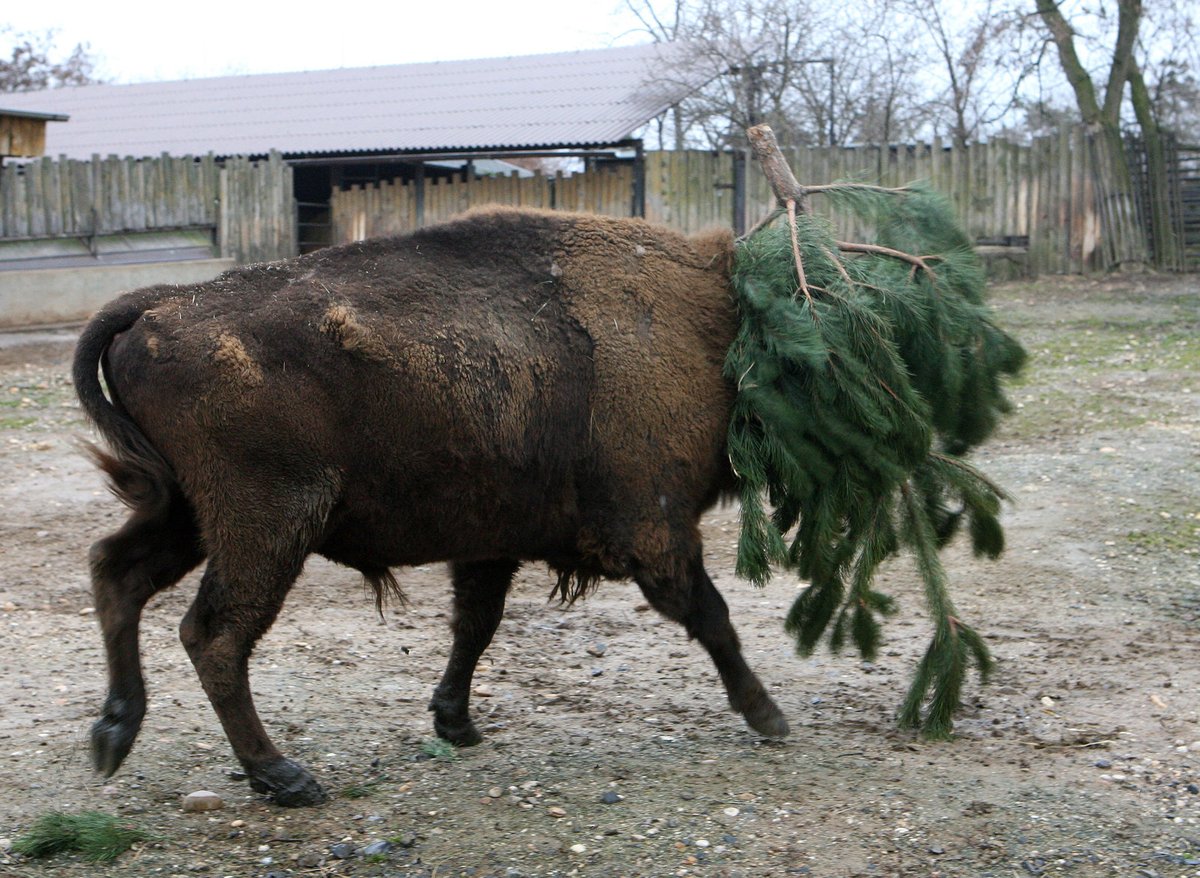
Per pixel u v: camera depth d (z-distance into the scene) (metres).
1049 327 14.01
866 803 3.80
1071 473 8.00
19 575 6.32
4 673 4.94
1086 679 4.93
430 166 22.28
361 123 22.00
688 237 4.37
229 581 3.72
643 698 4.83
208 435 3.66
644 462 3.96
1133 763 4.10
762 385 4.05
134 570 3.88
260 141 21.78
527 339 3.90
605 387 3.95
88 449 3.87
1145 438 8.84
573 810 3.77
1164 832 3.61
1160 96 22.61
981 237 18.06
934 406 4.41
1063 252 18.19
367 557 4.01
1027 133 23.67
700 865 3.41
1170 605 5.82
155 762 4.12
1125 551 6.57
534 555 4.13
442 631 5.68
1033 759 4.15
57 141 24.17
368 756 4.22
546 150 18.95
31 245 16.05
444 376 3.77
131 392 3.73
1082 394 10.41
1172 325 13.86
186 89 27.61
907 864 3.42
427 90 23.86
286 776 3.79
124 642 3.80
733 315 4.20
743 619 5.79
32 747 4.20
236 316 3.72
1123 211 18.14
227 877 3.36
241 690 3.77
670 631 5.67
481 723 4.57
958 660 4.33
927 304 4.32
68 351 13.77
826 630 4.77
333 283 3.84
